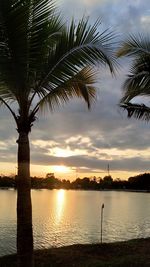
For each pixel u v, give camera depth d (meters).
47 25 7.39
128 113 12.78
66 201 105.00
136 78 11.29
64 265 9.97
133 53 11.07
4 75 7.44
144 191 168.50
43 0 7.20
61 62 7.91
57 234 33.81
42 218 50.50
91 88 9.80
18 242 7.87
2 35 7.13
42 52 7.56
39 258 10.62
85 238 32.03
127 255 11.12
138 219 52.62
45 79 8.02
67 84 8.28
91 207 79.81
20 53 7.28
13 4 6.90
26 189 7.93
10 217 47.78
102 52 7.74
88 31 7.87
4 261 10.31
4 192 139.75
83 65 8.02
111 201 109.44
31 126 8.12
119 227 41.94
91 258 10.77
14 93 7.89
